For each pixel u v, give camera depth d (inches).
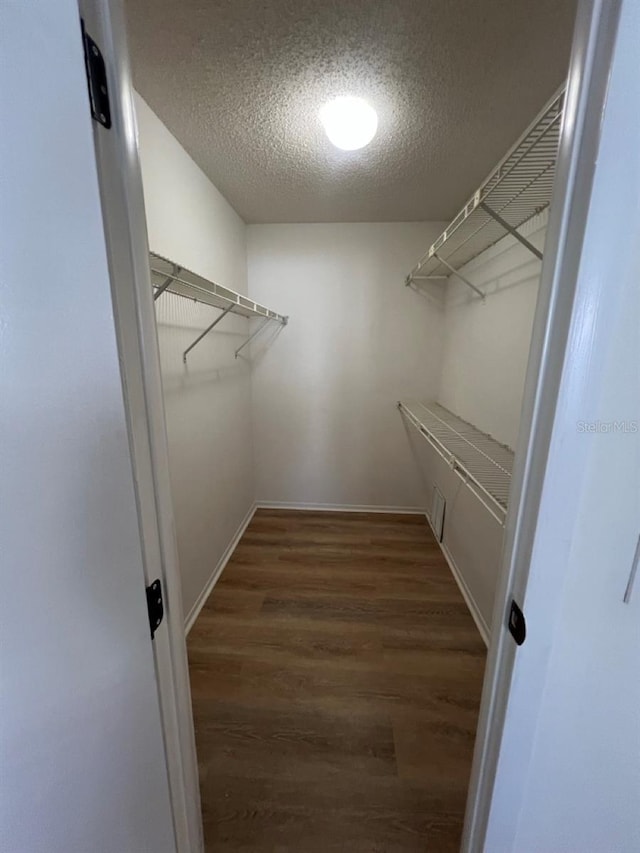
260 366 114.0
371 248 104.7
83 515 18.2
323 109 53.7
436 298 106.8
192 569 73.4
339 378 113.3
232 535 99.0
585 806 24.2
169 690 24.8
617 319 16.5
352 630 70.1
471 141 61.1
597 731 22.7
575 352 16.7
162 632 23.5
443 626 71.2
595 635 20.9
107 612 19.9
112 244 17.4
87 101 15.2
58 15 14.3
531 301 57.5
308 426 117.3
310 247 105.3
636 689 22.0
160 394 22.1
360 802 43.1
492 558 67.2
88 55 15.5
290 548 99.1
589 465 18.1
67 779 20.1
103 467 18.2
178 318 66.3
